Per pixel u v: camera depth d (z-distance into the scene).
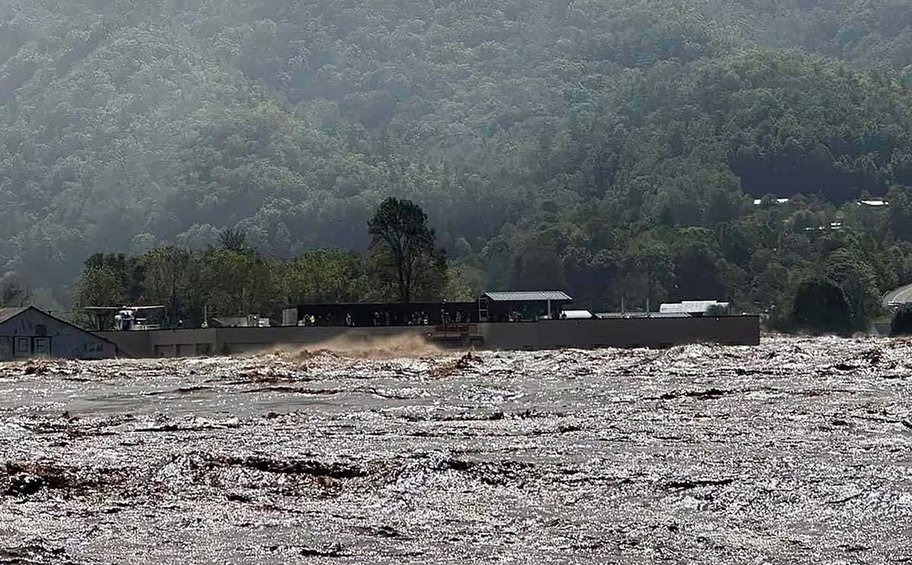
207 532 48.97
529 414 87.12
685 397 98.00
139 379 136.00
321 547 46.59
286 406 96.31
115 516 51.97
